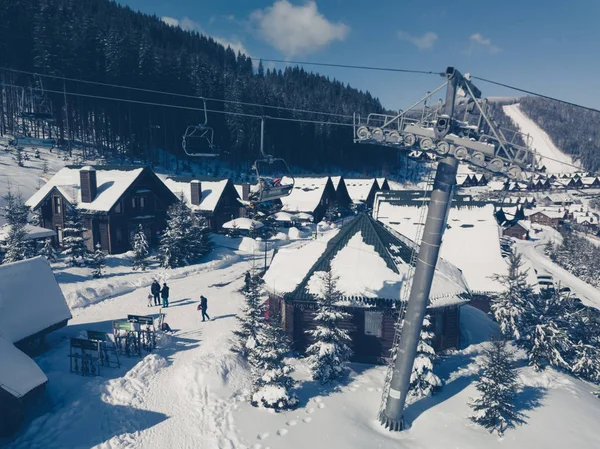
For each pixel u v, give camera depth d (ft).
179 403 54.95
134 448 46.03
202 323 81.20
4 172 189.98
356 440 49.14
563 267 227.61
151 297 92.43
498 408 53.16
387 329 70.69
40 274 66.90
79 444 45.44
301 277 76.64
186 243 131.75
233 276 122.42
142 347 67.87
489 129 49.29
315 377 63.05
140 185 147.23
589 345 76.33
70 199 137.80
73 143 264.93
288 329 74.38
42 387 48.37
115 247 138.51
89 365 60.70
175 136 282.97
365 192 290.97
